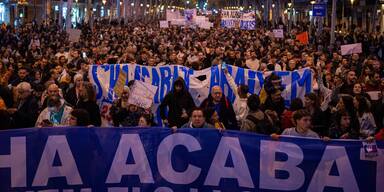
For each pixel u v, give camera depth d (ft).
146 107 28.22
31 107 29.78
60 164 21.08
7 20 218.18
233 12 113.50
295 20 248.11
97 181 21.26
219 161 21.53
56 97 27.86
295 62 51.88
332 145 21.22
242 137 21.45
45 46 81.30
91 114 28.99
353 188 21.20
